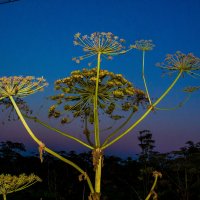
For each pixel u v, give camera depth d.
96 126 6.45
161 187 15.27
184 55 6.95
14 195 14.71
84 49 6.65
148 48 7.00
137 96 6.80
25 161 19.33
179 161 14.57
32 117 6.34
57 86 7.00
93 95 6.96
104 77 7.04
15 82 6.00
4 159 19.08
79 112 6.85
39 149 5.97
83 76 7.04
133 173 17.41
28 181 7.07
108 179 17.36
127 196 15.60
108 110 6.76
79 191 17.06
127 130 6.55
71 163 6.22
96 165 6.32
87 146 6.46
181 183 14.42
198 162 14.20
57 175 17.73
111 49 6.63
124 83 7.00
